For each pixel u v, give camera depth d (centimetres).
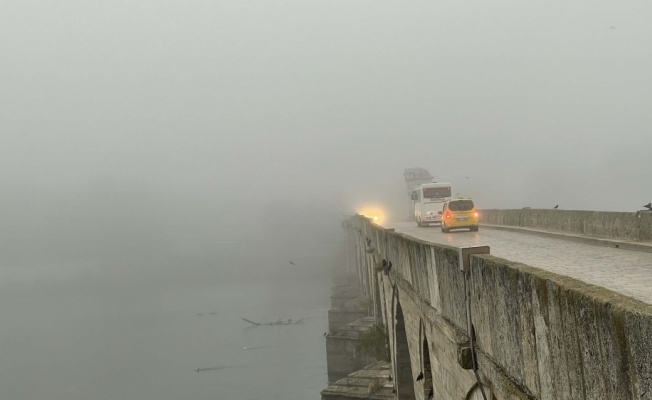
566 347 719
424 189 6469
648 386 533
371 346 5238
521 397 884
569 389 714
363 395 4222
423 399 1927
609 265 1895
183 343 11806
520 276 883
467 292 1196
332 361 6831
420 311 1834
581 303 671
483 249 1188
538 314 810
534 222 4416
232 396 7775
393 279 2619
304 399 7225
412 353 2216
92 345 12488
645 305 581
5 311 18712
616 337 590
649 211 2595
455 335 1316
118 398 8319
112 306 18525
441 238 3988
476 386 1185
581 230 3362
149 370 9875
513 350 927
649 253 2209
